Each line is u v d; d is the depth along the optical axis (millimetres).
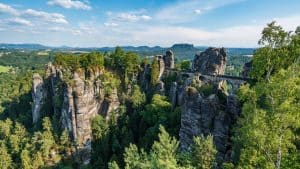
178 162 51156
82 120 110938
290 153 34219
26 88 190500
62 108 115562
